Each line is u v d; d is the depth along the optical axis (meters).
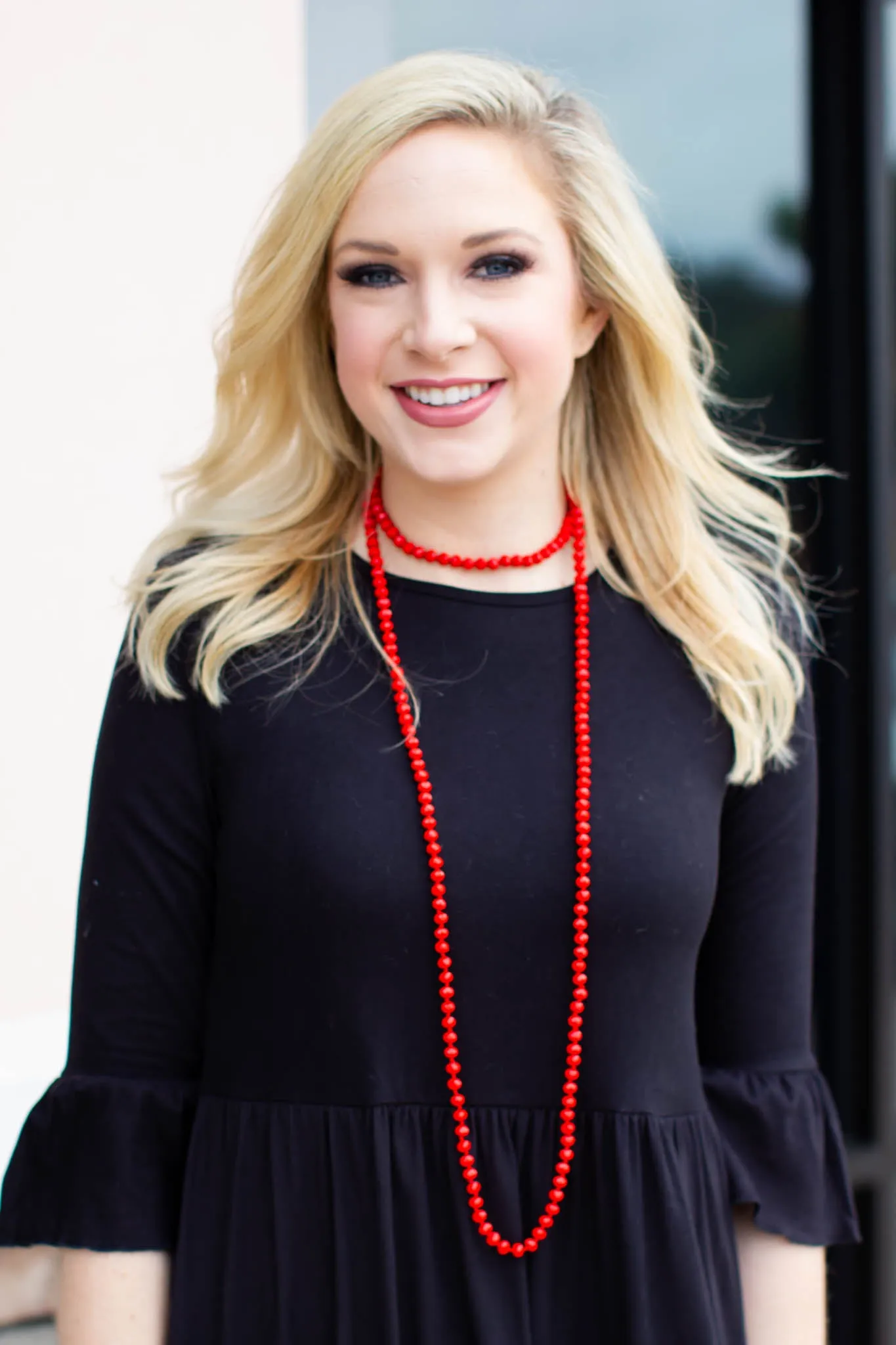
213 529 3.51
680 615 3.53
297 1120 3.13
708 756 3.45
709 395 4.09
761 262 6.83
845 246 6.90
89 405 5.51
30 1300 4.58
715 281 6.74
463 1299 3.12
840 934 7.09
